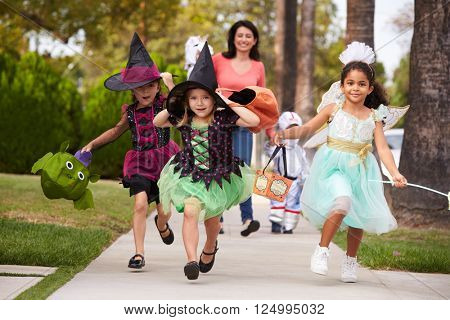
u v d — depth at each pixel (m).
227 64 15.20
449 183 16.92
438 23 17.19
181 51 62.03
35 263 11.48
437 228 16.64
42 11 41.72
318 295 10.10
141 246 11.33
